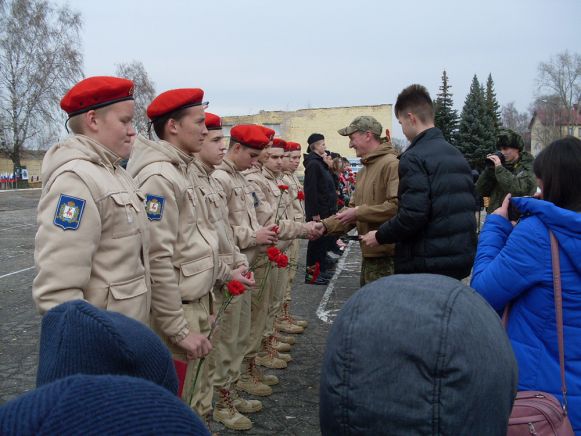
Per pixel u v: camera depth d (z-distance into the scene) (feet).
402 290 3.55
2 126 110.52
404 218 10.53
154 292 8.19
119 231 7.14
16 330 17.94
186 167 9.46
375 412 3.30
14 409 2.25
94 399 2.27
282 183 19.33
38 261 6.60
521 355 6.52
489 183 19.25
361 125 13.19
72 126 7.61
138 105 160.45
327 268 27.04
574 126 185.26
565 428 5.59
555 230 6.36
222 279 10.00
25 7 108.17
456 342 3.25
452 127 98.43
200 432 2.47
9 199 79.97
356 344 3.41
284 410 12.41
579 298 6.27
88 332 3.32
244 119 153.28
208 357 10.30
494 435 3.43
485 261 7.11
